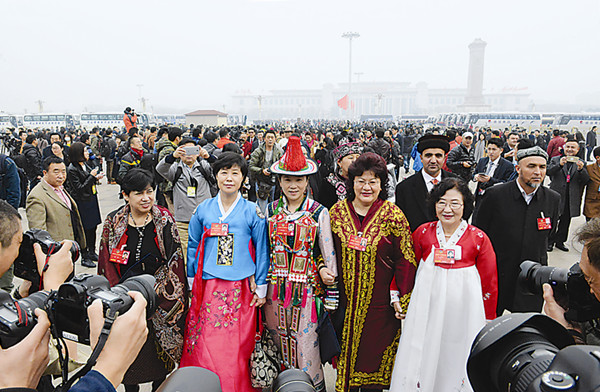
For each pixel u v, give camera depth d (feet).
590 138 63.72
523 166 9.89
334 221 8.57
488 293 7.79
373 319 8.30
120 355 3.18
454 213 7.71
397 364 7.74
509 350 3.03
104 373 3.05
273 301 8.42
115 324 3.27
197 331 8.22
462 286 7.61
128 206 8.70
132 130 33.22
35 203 13.00
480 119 144.87
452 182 7.88
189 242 8.96
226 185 8.55
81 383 2.94
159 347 8.57
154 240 8.59
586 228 3.83
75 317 3.46
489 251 7.80
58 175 13.38
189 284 8.93
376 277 8.27
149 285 4.56
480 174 15.31
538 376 2.57
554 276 4.87
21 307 3.44
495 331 3.18
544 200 10.15
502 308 10.52
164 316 8.36
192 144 14.43
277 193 20.33
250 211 8.76
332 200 13.60
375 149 20.85
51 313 3.61
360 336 8.34
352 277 8.27
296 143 8.19
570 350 2.45
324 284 8.55
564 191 19.89
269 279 8.49
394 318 8.48
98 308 3.30
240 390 7.84
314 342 8.25
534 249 10.14
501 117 139.03
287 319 8.21
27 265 4.76
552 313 4.61
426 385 7.41
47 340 3.49
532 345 2.95
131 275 8.53
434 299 7.67
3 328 3.22
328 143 24.93
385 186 8.55
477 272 7.72
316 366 8.30
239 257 8.45
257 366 8.14
